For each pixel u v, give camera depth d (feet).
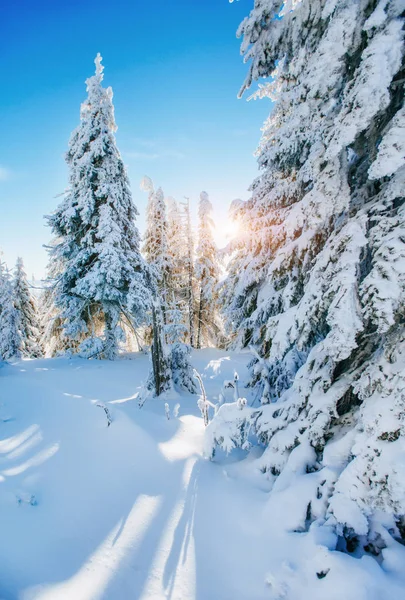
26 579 9.88
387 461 9.40
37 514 12.84
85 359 45.85
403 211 10.36
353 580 8.43
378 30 10.48
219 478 14.85
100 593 9.71
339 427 13.16
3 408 24.18
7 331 73.20
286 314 14.84
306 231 16.24
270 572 9.98
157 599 9.64
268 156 21.67
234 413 16.12
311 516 11.18
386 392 10.25
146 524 12.47
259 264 28.48
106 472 15.52
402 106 10.54
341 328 10.37
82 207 48.03
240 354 56.70
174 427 19.66
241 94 20.95
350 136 9.96
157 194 81.25
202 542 11.66
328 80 12.17
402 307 9.25
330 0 11.43
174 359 30.45
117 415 19.94
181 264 91.40
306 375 14.33
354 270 10.91
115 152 51.06
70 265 47.47
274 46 18.45
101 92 49.80
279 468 13.94
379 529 9.83
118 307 50.60
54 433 19.25
